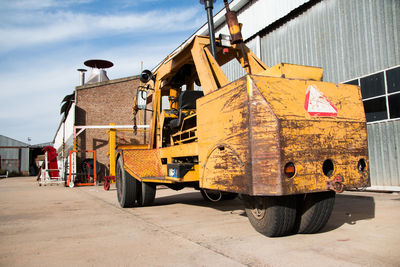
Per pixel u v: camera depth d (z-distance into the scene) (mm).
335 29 9219
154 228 4078
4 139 38594
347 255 2693
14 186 15055
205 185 3961
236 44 5223
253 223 3533
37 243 3443
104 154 17641
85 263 2693
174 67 5949
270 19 11398
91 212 5699
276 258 2645
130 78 18859
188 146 4742
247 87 3148
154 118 6727
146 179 5574
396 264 2443
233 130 3377
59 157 24250
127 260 2738
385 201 6078
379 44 8078
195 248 3037
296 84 3283
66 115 21062
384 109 7953
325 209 3396
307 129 3080
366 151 3463
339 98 3457
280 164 2877
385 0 7941
